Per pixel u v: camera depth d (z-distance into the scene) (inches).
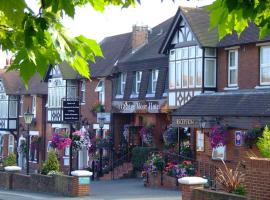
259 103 913.5
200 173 941.2
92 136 1403.8
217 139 941.8
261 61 988.6
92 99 1509.6
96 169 1294.3
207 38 1087.0
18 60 121.9
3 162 1259.8
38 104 1765.5
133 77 1360.7
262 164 430.0
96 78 1488.7
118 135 1406.3
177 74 1167.0
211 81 1092.5
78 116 1105.4
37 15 121.3
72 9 120.0
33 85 1806.1
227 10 150.7
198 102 1045.8
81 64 128.6
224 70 1071.0
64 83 1598.2
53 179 891.4
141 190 898.7
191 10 1151.0
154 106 1259.8
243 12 148.8
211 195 502.9
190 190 535.8
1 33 123.7
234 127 928.9
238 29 163.6
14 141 1883.6
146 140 1258.0
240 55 1034.7
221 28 156.7
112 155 1337.4
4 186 1035.9
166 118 1273.4
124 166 1261.1
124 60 1419.8
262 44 981.2
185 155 1058.1
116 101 1402.6
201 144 1017.5
